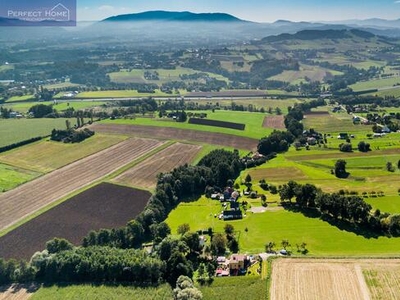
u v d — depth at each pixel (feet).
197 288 378.73
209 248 444.55
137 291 378.94
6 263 403.54
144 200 565.53
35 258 409.08
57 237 472.44
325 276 381.60
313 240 459.32
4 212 536.42
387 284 364.38
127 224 480.23
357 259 407.44
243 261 407.64
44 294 379.35
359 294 353.31
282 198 561.43
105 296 371.97
